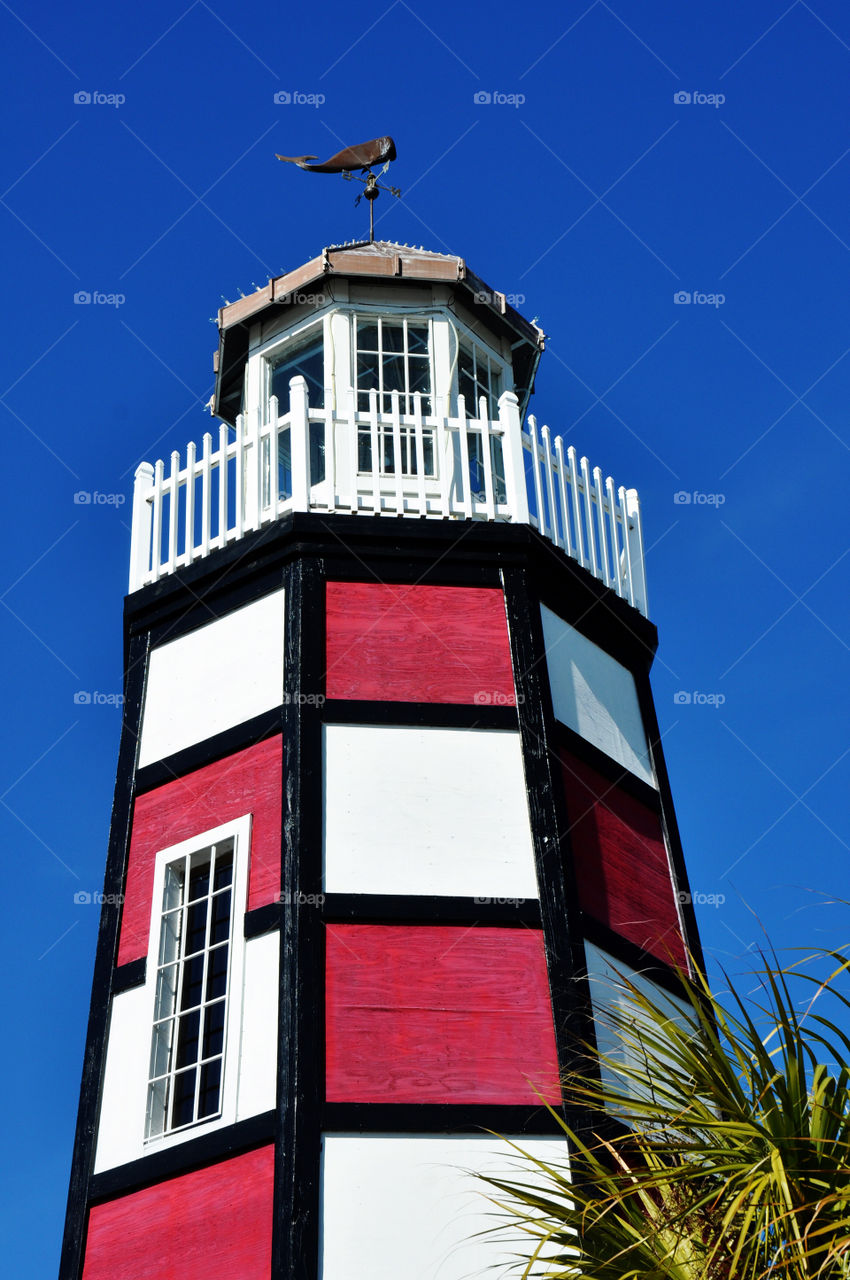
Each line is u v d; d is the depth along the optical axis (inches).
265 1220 376.5
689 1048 337.4
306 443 502.3
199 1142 396.2
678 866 481.7
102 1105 419.8
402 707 454.9
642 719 510.9
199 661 486.0
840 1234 302.2
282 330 562.6
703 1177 319.0
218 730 467.5
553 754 456.8
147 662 497.4
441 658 466.6
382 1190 378.6
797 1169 310.7
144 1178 399.2
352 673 459.5
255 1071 399.5
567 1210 327.6
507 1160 386.9
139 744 482.3
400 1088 393.4
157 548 518.9
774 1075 322.3
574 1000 412.2
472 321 573.6
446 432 510.0
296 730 446.3
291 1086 389.1
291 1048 394.6
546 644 486.3
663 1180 313.0
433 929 419.8
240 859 436.5
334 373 542.9
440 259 562.9
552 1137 392.2
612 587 529.0
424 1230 374.6
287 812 433.4
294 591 472.4
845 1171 303.3
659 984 445.4
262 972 413.4
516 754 453.4
